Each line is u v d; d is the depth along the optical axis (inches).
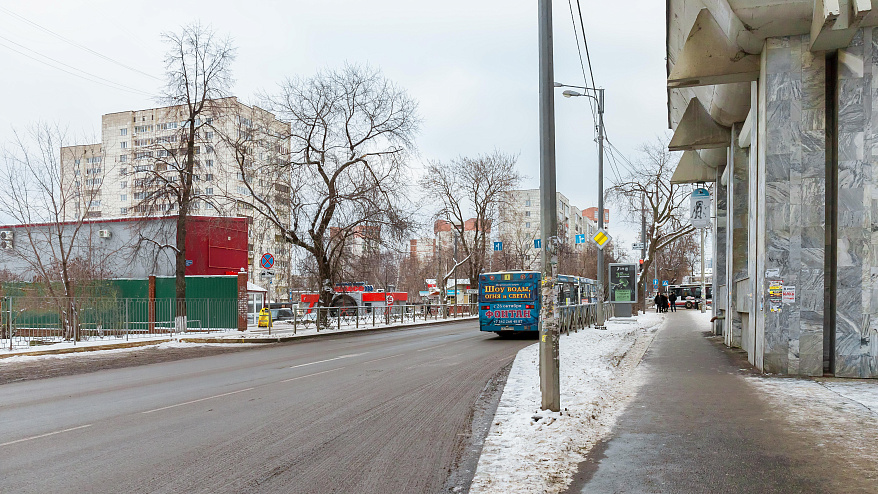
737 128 734.5
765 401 358.0
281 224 1206.9
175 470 239.5
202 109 1170.0
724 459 240.8
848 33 428.5
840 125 450.9
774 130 470.9
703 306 2128.4
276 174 1226.0
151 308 1061.1
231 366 645.9
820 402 351.9
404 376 530.9
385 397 417.1
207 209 1991.9
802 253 463.5
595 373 483.5
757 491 202.8
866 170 445.4
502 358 674.8
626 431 291.4
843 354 449.7
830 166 471.5
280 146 1253.7
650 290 3782.0
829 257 468.8
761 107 496.7
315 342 1000.2
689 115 776.9
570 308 959.6
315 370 587.5
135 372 607.2
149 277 1259.8
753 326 538.9
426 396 420.2
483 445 276.1
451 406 380.2
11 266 1459.2
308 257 1368.1
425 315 1728.6
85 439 295.9
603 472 226.2
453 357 695.7
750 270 557.9
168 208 1213.1
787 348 466.3
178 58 1146.7
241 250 1515.7
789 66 468.1
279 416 350.6
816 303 459.2
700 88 714.8
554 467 231.5
